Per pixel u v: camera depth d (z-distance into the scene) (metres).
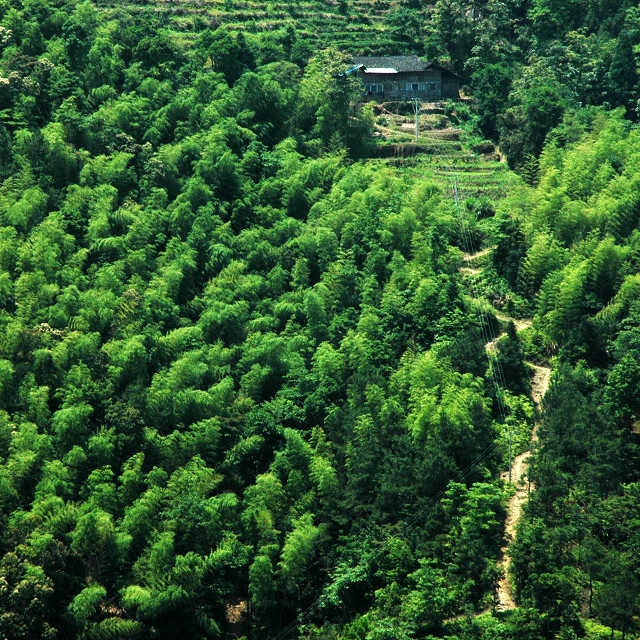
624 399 64.38
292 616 59.41
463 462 62.53
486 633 51.50
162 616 57.31
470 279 81.25
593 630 51.81
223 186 87.12
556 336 74.00
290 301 76.19
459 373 67.69
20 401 64.56
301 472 63.38
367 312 73.19
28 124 88.44
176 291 76.25
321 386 68.44
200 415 67.06
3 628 52.19
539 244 78.75
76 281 74.00
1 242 73.94
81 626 55.31
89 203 81.00
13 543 56.12
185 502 60.84
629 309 72.31
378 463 62.47
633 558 53.44
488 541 58.16
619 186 82.50
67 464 61.19
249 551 59.81
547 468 59.88
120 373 67.56
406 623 53.09
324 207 84.44
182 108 93.88
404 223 80.75
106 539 57.81
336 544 61.12
